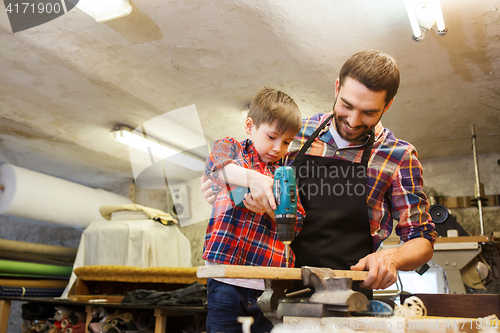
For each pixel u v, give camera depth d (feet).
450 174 14.75
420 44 8.51
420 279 10.28
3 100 9.84
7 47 8.59
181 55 9.05
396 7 7.42
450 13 7.57
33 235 17.60
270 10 7.69
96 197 12.83
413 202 4.39
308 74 9.75
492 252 9.11
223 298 3.54
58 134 10.84
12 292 11.93
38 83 9.59
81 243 11.84
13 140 11.02
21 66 9.08
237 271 2.30
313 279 2.57
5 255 12.39
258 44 8.73
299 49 8.84
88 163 12.08
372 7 7.45
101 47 8.80
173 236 11.43
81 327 10.12
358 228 4.29
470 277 9.00
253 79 9.91
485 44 8.40
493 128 12.55
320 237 4.24
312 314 2.36
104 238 11.60
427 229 4.29
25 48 8.66
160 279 10.55
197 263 13.92
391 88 3.93
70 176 12.98
